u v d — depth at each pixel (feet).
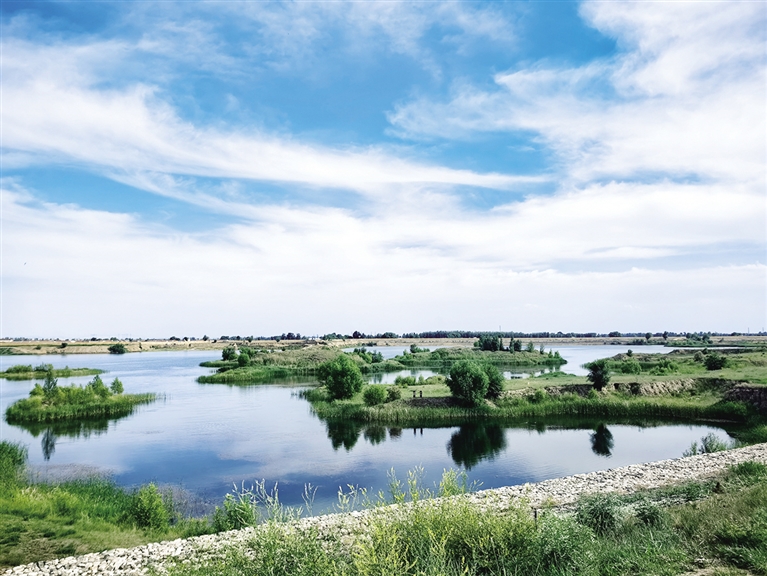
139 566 42.70
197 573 32.07
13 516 56.34
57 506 62.08
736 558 28.19
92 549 48.14
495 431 126.00
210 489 80.07
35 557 45.73
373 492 75.51
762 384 141.49
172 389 222.07
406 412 141.08
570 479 70.33
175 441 116.88
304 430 128.67
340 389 168.04
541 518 32.45
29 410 147.33
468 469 88.79
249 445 112.06
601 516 41.42
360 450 106.22
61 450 108.99
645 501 44.45
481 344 444.14
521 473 85.92
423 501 31.58
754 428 118.11
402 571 22.91
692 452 96.43
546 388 163.02
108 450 108.47
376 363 338.95
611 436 118.11
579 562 27.89
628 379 172.24
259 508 63.36
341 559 26.84
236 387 229.86
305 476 86.63
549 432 124.26
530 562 27.32
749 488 50.37
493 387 154.81
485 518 29.99
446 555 26.55
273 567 25.68
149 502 60.03
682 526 38.70
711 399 145.38
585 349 631.15
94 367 377.71
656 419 138.10
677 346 622.54
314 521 46.98
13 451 98.94
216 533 53.36
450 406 147.13
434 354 391.04
